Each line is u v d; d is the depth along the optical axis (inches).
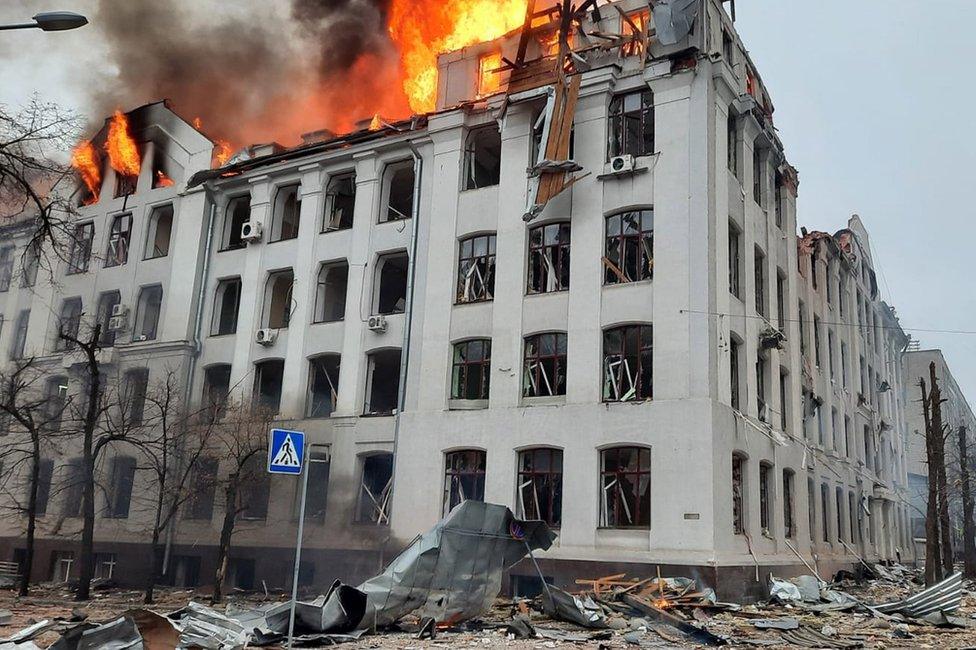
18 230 1352.1
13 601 810.2
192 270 1208.8
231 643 446.3
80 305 1342.3
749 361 938.7
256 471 981.2
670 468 805.9
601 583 780.0
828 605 775.7
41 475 1261.1
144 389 1144.8
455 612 552.1
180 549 1065.5
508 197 977.5
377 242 1077.1
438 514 924.6
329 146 1152.2
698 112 895.1
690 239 861.2
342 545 974.4
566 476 858.1
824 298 1405.0
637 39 942.4
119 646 375.6
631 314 871.7
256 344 1133.7
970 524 1745.8
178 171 1293.1
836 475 1321.4
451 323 983.0
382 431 994.7
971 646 551.2
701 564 762.8
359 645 478.3
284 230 1213.7
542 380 918.4
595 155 936.3
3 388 1148.5
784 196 1167.6
